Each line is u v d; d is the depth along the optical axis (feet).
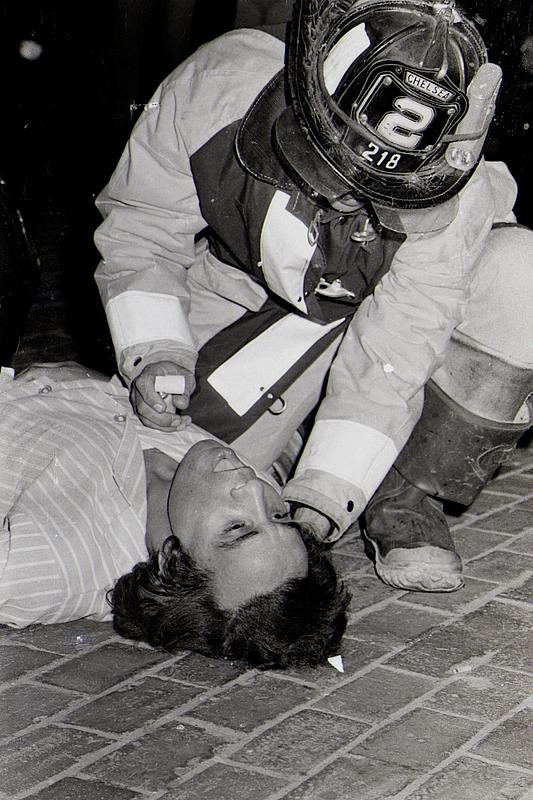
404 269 13.23
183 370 13.65
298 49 11.64
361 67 11.24
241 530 12.72
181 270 13.98
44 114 31.96
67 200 32.53
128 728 11.81
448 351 14.24
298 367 14.69
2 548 12.99
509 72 19.26
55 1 31.17
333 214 12.64
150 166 13.23
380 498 15.07
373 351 13.44
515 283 13.83
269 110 12.31
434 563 14.65
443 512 16.51
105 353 23.30
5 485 14.12
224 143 12.69
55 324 25.04
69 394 14.84
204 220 13.60
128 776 11.00
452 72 11.18
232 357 14.78
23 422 14.40
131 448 13.91
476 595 14.70
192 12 27.58
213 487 12.88
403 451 14.75
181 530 12.99
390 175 11.68
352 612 14.28
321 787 10.81
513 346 13.93
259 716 12.04
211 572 12.78
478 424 14.34
